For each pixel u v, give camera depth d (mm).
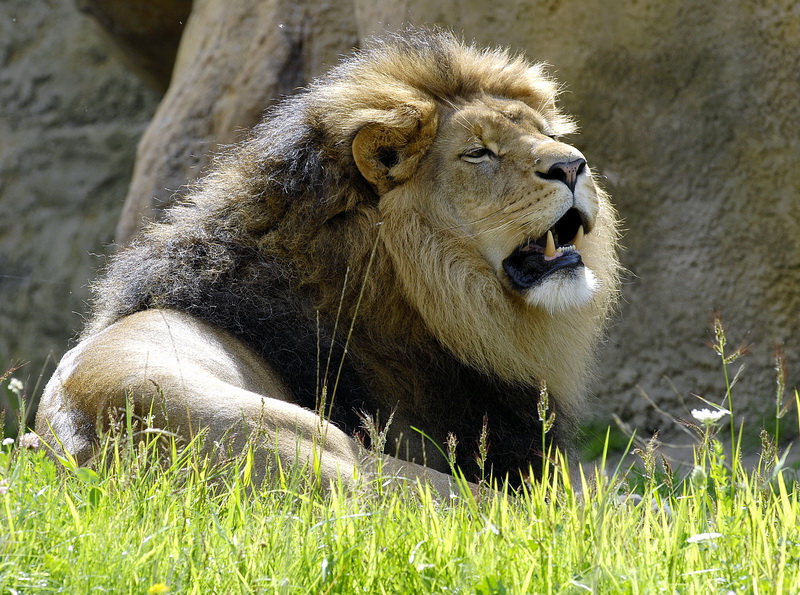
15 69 35969
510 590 5723
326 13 21438
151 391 8086
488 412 10219
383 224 10070
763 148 17141
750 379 17797
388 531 6480
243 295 9844
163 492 6961
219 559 6148
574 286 10125
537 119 10789
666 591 5801
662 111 17828
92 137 35031
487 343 10086
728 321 17938
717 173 17656
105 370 8500
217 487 7578
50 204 34844
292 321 9867
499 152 10281
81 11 28281
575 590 5641
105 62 35562
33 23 36125
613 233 11492
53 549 6098
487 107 10602
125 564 5891
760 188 17297
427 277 10023
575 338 10719
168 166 21359
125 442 8008
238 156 10961
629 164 18266
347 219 10117
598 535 6352
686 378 18406
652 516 7441
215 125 21344
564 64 18109
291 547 6137
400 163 10242
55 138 35250
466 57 11242
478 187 10258
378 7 19328
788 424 17438
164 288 9898
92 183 34750
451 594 5734
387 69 10805
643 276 18594
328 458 7805
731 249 17734
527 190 10094
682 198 18031
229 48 21719
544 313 10422
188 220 10570
